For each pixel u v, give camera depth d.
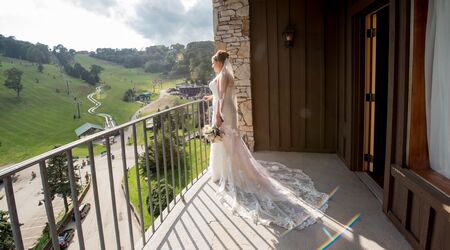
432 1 1.91
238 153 2.96
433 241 1.77
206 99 3.48
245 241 2.13
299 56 4.39
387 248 2.00
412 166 2.13
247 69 4.54
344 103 3.93
